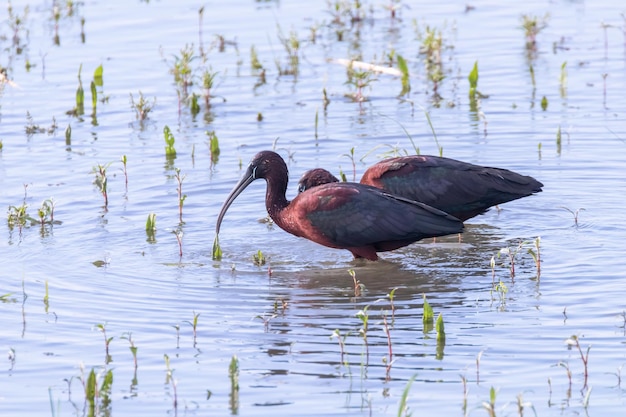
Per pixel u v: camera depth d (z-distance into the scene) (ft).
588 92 70.23
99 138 64.69
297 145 62.28
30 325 40.55
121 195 55.88
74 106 70.13
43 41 83.41
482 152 60.29
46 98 71.77
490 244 49.96
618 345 37.58
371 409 33.37
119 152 62.28
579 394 34.12
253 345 38.60
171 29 86.02
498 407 33.37
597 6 90.84
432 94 71.20
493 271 44.55
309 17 88.89
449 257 48.57
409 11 91.20
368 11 91.25
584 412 32.89
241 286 44.88
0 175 58.44
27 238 50.39
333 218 47.60
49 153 62.03
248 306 42.52
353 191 47.88
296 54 76.84
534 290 43.47
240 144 62.90
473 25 86.48
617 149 60.29
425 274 46.34
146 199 55.31
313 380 35.63
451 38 83.25
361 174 57.62
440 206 50.55
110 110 69.62
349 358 37.29
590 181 56.39
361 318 37.63
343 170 58.13
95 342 39.01
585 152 60.03
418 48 80.69
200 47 81.15
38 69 77.30
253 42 82.84
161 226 52.21
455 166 50.90
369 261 48.44
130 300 43.16
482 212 51.57
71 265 47.19
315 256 49.19
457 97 70.49
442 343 38.29
